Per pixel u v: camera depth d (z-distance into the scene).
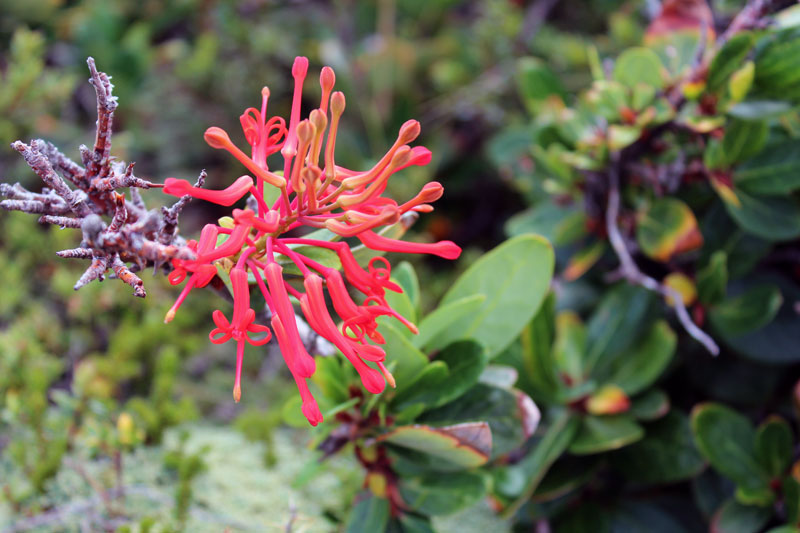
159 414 0.52
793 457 0.48
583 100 0.57
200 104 0.90
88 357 0.66
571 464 0.50
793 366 0.55
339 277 0.32
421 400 0.40
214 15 0.96
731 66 0.46
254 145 0.33
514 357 0.49
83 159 0.33
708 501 0.50
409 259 0.81
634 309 0.51
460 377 0.40
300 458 0.57
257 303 0.36
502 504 0.46
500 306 0.42
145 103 0.90
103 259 0.31
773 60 0.46
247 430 0.55
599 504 0.51
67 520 0.46
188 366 0.73
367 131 0.94
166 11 0.98
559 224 0.59
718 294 0.50
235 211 0.31
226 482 0.52
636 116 0.50
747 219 0.48
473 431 0.38
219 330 0.31
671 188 0.51
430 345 0.42
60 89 0.77
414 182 0.86
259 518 0.49
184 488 0.46
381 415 0.39
